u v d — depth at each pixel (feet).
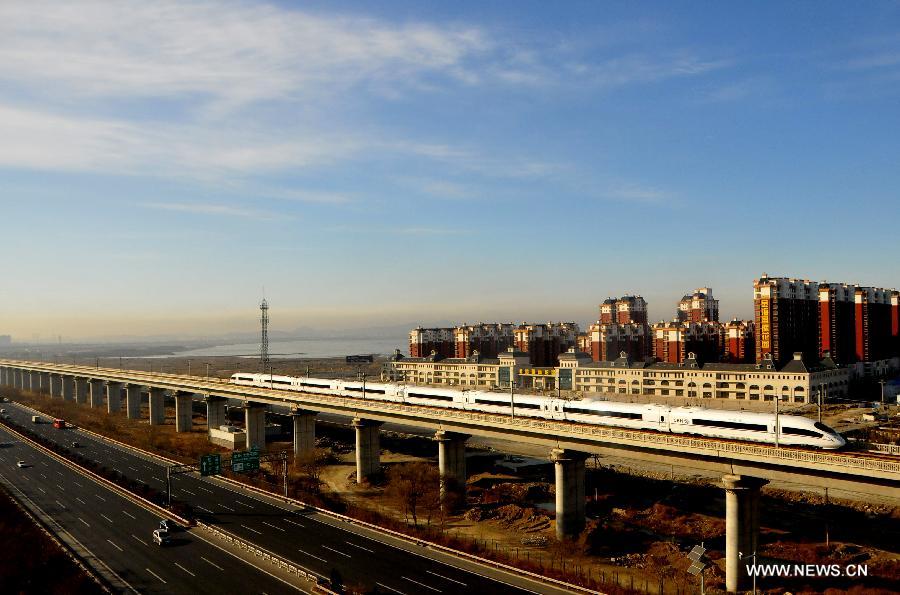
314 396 539.70
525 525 376.48
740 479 286.05
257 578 262.88
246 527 337.31
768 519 379.14
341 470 524.52
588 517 391.45
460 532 361.92
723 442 291.79
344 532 329.11
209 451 590.14
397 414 457.27
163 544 307.58
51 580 265.95
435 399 481.46
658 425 353.31
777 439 284.00
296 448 561.02
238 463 422.41
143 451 567.18
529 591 248.93
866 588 273.95
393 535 321.73
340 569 273.13
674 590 277.64
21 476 468.34
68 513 365.40
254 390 609.83
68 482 448.24
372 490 460.14
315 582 253.24
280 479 469.57
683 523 375.04
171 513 358.64
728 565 282.77
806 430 296.10
